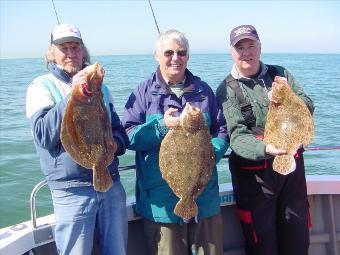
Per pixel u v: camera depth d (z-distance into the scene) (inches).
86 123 109.1
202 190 124.9
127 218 128.5
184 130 122.4
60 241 116.1
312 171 399.9
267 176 136.1
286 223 140.9
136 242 145.9
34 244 122.3
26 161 450.6
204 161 124.9
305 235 141.1
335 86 1245.1
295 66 2910.9
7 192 357.1
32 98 114.4
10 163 443.5
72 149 106.1
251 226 140.2
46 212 316.2
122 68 2775.6
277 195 138.6
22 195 350.3
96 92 111.4
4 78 2048.5
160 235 128.4
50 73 120.0
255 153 127.8
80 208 113.7
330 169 403.5
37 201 336.2
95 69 107.8
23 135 583.8
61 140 103.5
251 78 140.1
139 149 127.2
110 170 121.3
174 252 127.6
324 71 2193.7
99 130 112.5
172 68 128.0
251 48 137.1
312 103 140.8
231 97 137.9
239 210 143.6
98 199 115.8
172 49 126.3
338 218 161.0
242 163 138.8
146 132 124.3
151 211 127.9
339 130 581.9
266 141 131.7
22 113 806.5
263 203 137.3
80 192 114.2
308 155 451.8
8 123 691.4
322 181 157.4
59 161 112.6
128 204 139.9
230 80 140.9
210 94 134.8
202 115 125.5
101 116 113.5
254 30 138.7
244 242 153.3
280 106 130.6
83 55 125.3
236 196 143.5
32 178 394.9
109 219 119.0
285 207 140.5
